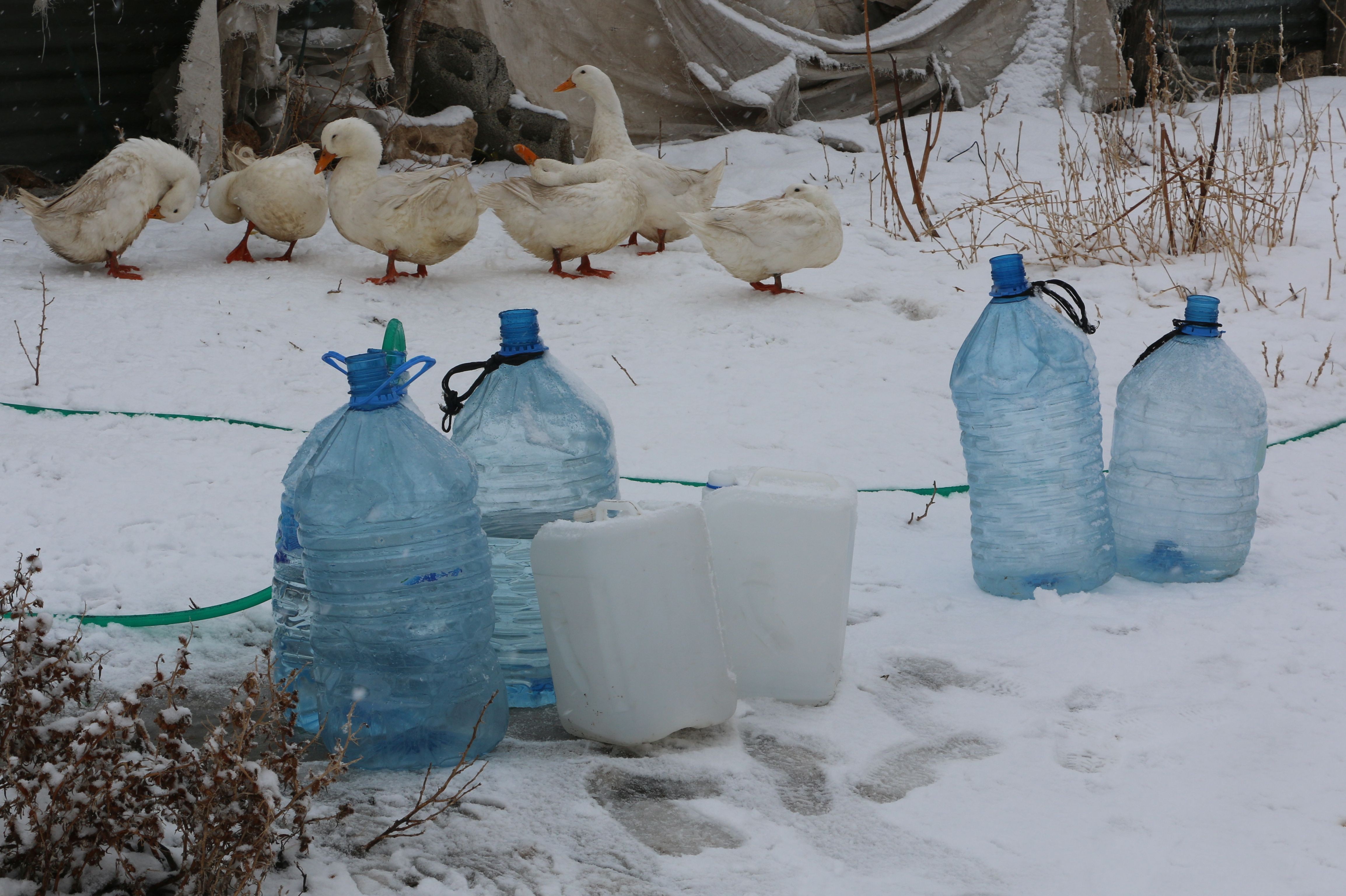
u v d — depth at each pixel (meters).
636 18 13.66
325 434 3.04
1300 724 2.93
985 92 14.62
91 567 4.06
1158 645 3.45
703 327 7.78
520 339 3.21
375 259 9.21
